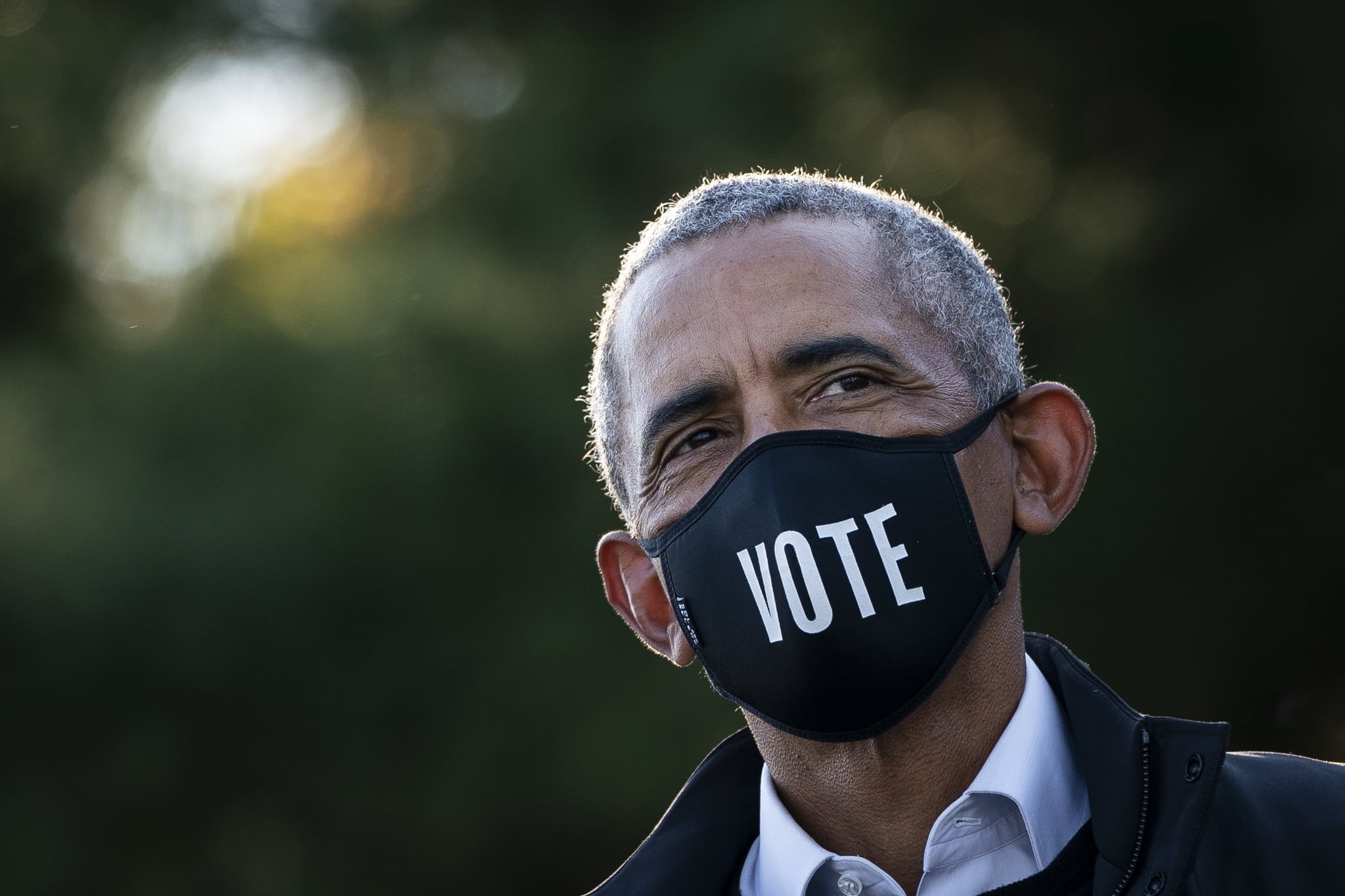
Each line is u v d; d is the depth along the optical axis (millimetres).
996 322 6246
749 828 6703
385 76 27922
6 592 24719
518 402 25016
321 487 24938
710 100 23844
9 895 26156
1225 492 22016
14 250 28609
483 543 25578
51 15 28531
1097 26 23094
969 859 5824
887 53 23734
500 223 25844
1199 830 5340
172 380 26016
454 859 26641
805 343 5789
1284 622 22141
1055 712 6125
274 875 27516
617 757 24094
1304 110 22547
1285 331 21859
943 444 5758
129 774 26297
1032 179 24672
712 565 5789
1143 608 22500
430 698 25938
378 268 26562
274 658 25672
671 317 6035
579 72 25984
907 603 5562
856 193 6262
